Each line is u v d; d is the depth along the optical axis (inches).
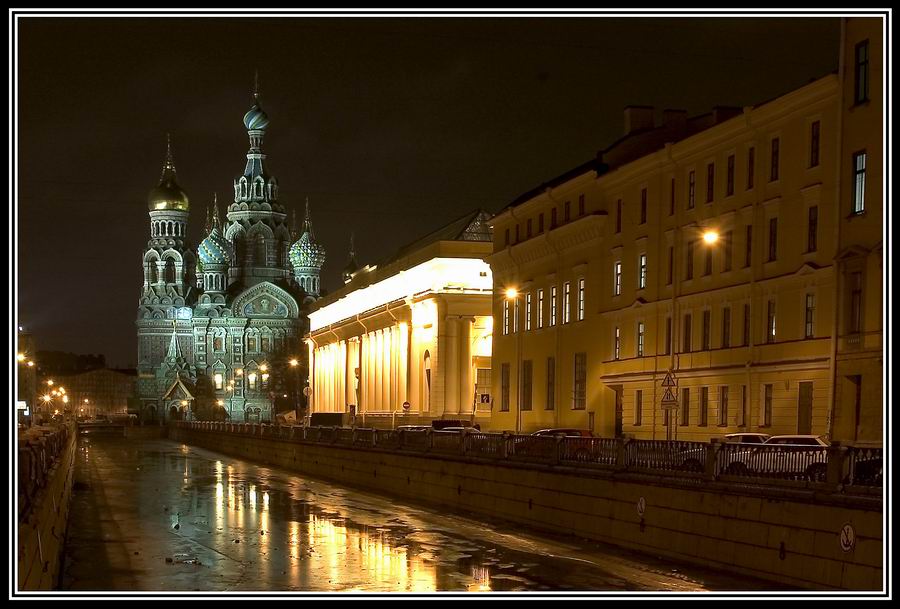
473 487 1802.4
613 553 1272.1
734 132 1860.2
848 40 1549.0
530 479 1577.3
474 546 1414.9
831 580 924.6
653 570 1133.7
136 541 1542.8
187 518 1871.3
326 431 3014.3
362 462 2541.8
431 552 1373.0
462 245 3563.0
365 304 4736.7
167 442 6535.4
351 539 1534.2
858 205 1526.8
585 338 2397.9
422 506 1974.7
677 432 2006.6
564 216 2544.3
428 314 3659.0
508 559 1290.6
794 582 975.6
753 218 1806.1
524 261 2755.9
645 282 2164.1
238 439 4461.1
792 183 1707.7
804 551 965.8
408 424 3730.3
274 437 3754.9
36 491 917.8
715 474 1127.6
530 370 2711.6
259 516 1891.0
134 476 3075.8
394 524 1706.4
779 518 1006.4
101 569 1266.0
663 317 2090.3
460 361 3511.3
